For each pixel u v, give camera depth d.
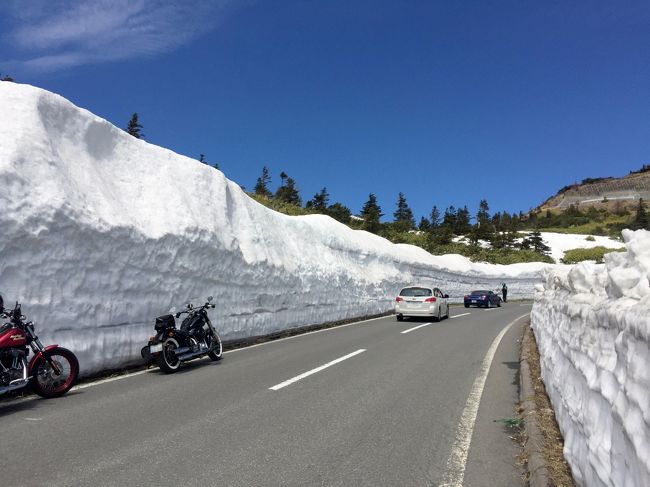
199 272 11.27
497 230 92.00
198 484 4.05
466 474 4.41
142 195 10.93
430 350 11.55
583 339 4.21
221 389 7.36
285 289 15.38
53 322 7.61
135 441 5.05
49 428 5.43
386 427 5.69
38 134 8.52
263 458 4.66
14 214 7.20
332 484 4.13
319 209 53.75
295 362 9.76
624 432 2.77
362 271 23.52
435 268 34.28
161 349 8.42
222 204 13.42
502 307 32.28
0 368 6.15
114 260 8.88
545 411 5.93
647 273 2.97
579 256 66.75
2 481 4.05
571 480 4.02
